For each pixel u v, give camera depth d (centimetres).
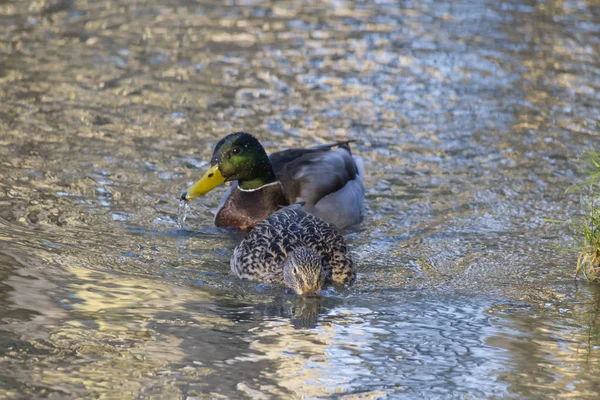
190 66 1956
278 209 1323
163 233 1262
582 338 959
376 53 2072
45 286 1034
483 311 1036
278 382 837
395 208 1381
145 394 801
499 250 1230
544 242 1257
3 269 1070
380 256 1213
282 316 1005
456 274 1153
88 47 2039
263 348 909
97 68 1911
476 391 833
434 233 1288
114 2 2394
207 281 1113
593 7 2472
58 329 921
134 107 1717
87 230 1234
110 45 2061
